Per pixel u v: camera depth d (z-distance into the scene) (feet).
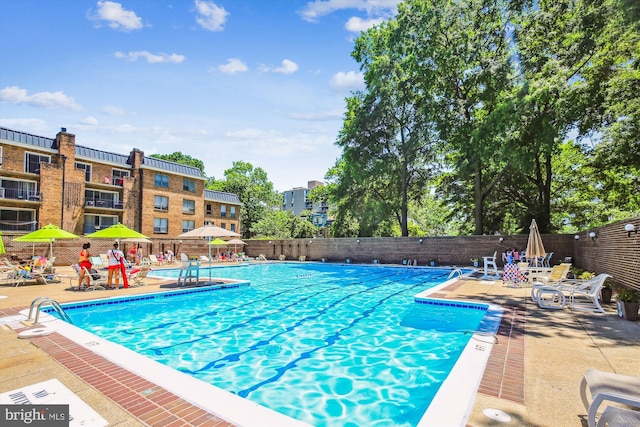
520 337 17.99
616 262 33.30
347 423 12.20
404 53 78.02
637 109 47.70
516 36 68.18
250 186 186.91
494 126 61.26
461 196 91.86
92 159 94.43
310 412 13.05
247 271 69.92
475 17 71.05
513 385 11.94
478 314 27.73
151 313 30.22
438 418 9.53
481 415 9.79
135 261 77.51
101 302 30.53
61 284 41.88
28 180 81.82
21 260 60.49
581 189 82.38
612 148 55.06
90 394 11.35
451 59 69.72
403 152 88.48
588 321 21.58
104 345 16.61
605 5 49.21
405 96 80.53
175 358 18.95
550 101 57.57
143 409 10.30
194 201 117.91
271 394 14.60
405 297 38.24
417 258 76.02
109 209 93.76
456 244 71.36
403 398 14.12
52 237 42.80
